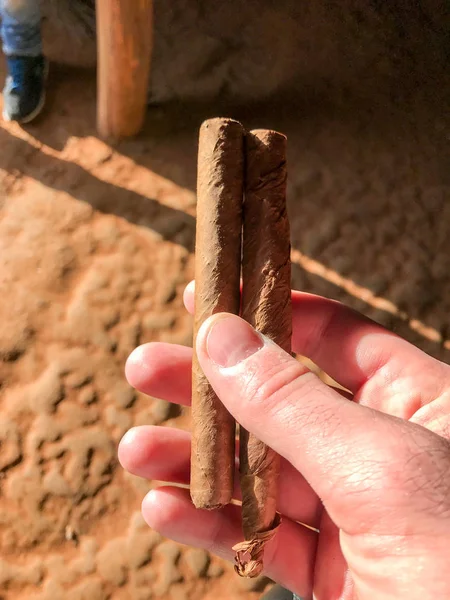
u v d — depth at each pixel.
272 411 0.13
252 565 0.15
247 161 0.15
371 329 0.20
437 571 0.12
